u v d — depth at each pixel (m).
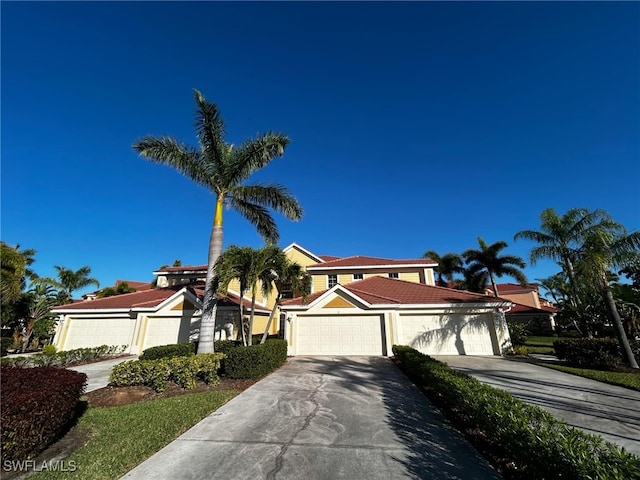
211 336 12.82
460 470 4.70
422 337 17.52
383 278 23.52
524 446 4.29
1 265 12.34
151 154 13.80
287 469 4.73
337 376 11.48
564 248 16.64
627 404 8.11
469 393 6.21
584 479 3.28
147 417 6.98
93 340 20.09
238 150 14.58
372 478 4.48
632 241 14.23
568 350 13.93
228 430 6.31
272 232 16.03
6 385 5.47
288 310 17.92
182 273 28.98
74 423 6.65
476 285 32.44
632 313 17.59
